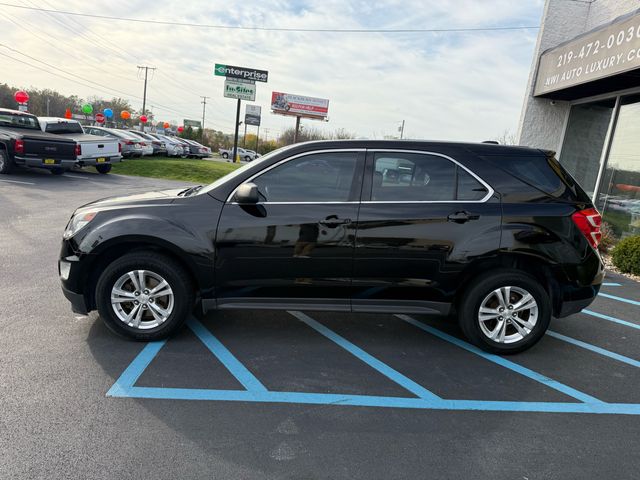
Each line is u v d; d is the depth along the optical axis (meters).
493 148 3.94
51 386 3.11
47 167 14.78
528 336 3.92
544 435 2.82
